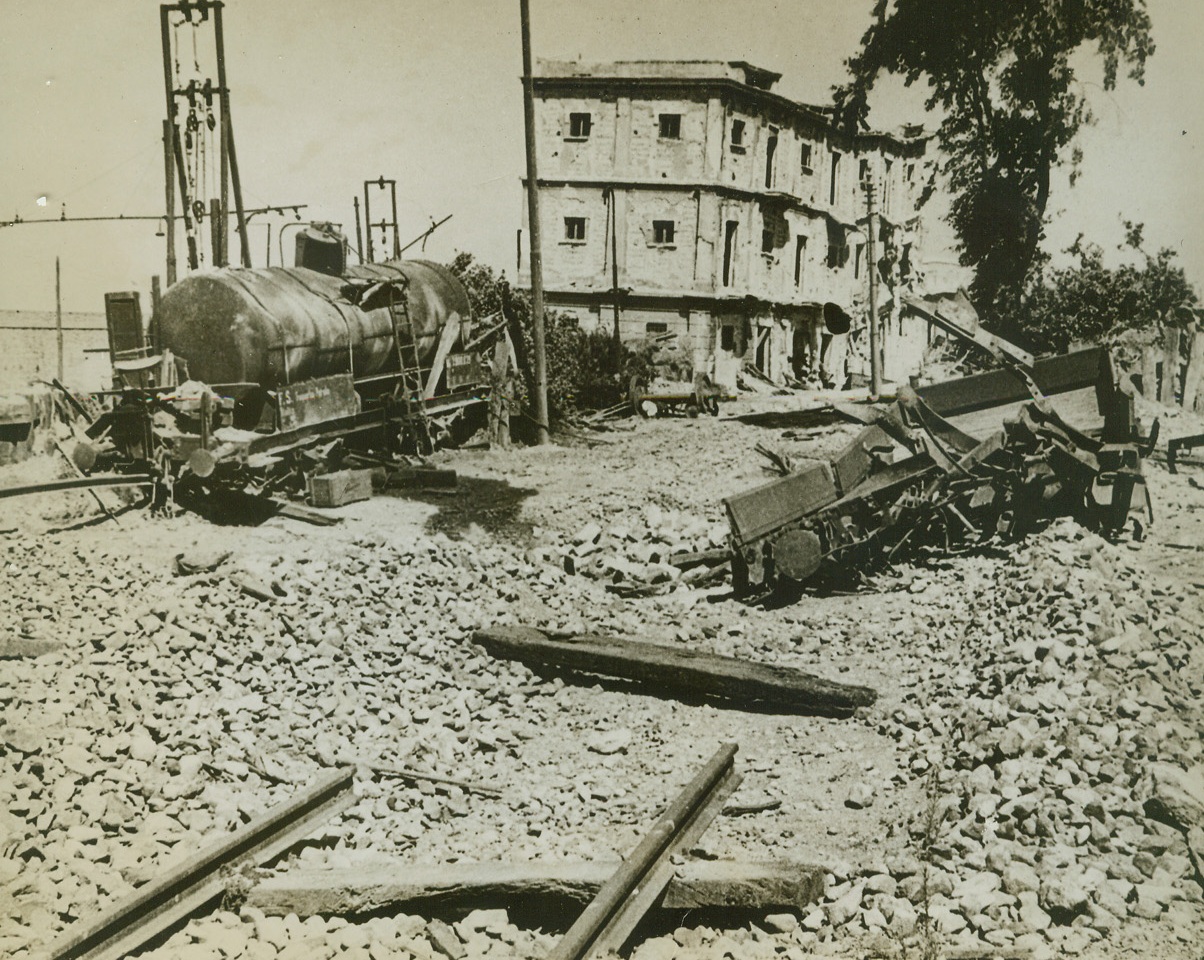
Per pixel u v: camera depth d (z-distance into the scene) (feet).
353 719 24.31
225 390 41.88
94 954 14.83
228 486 39.22
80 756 19.98
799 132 105.09
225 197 56.03
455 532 39.70
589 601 33.63
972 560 33.55
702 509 42.39
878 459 34.71
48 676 22.77
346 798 20.74
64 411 45.34
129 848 17.93
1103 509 33.19
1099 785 18.62
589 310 97.96
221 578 29.25
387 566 33.17
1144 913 15.80
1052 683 22.04
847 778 21.62
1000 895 16.22
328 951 15.69
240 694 23.99
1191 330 48.78
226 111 55.62
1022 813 17.99
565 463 53.21
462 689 26.89
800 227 107.65
